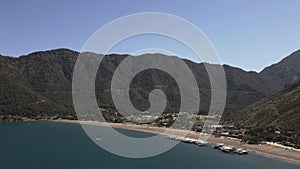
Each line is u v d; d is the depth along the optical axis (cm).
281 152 14888
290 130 17150
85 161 13150
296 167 12406
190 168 12200
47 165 12619
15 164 12888
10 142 18925
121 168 11862
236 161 13550
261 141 17162
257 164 13000
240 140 17912
